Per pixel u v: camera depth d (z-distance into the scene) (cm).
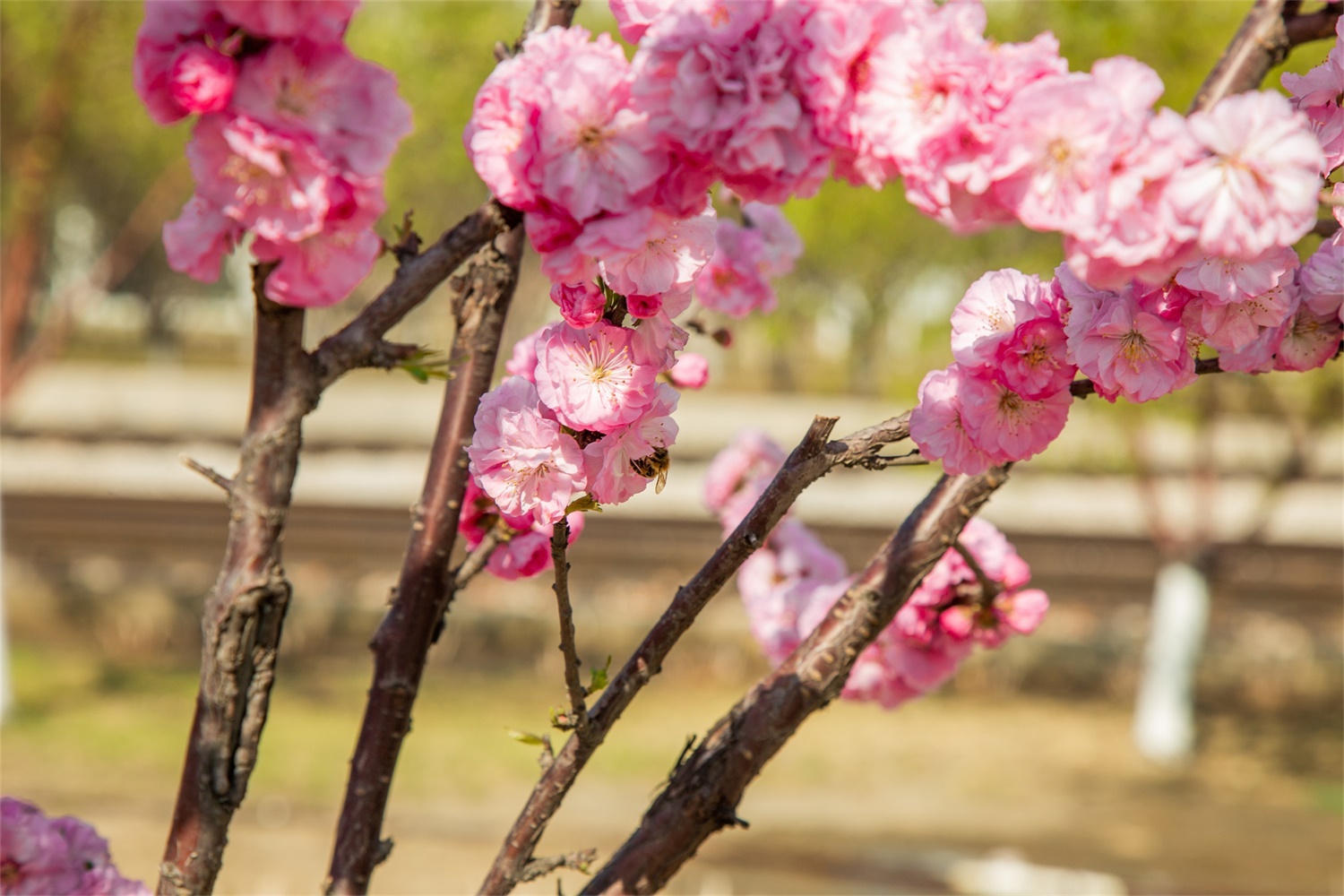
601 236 115
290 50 109
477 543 190
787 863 930
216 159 110
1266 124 108
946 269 1234
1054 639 1557
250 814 948
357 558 1738
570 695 148
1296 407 1338
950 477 180
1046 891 902
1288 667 1530
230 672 132
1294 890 918
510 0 1309
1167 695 1320
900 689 254
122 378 3005
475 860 868
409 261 132
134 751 1116
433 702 1352
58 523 1800
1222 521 1944
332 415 2592
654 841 170
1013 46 112
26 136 1351
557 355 133
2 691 1212
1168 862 976
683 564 1744
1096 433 1315
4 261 1361
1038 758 1268
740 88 111
